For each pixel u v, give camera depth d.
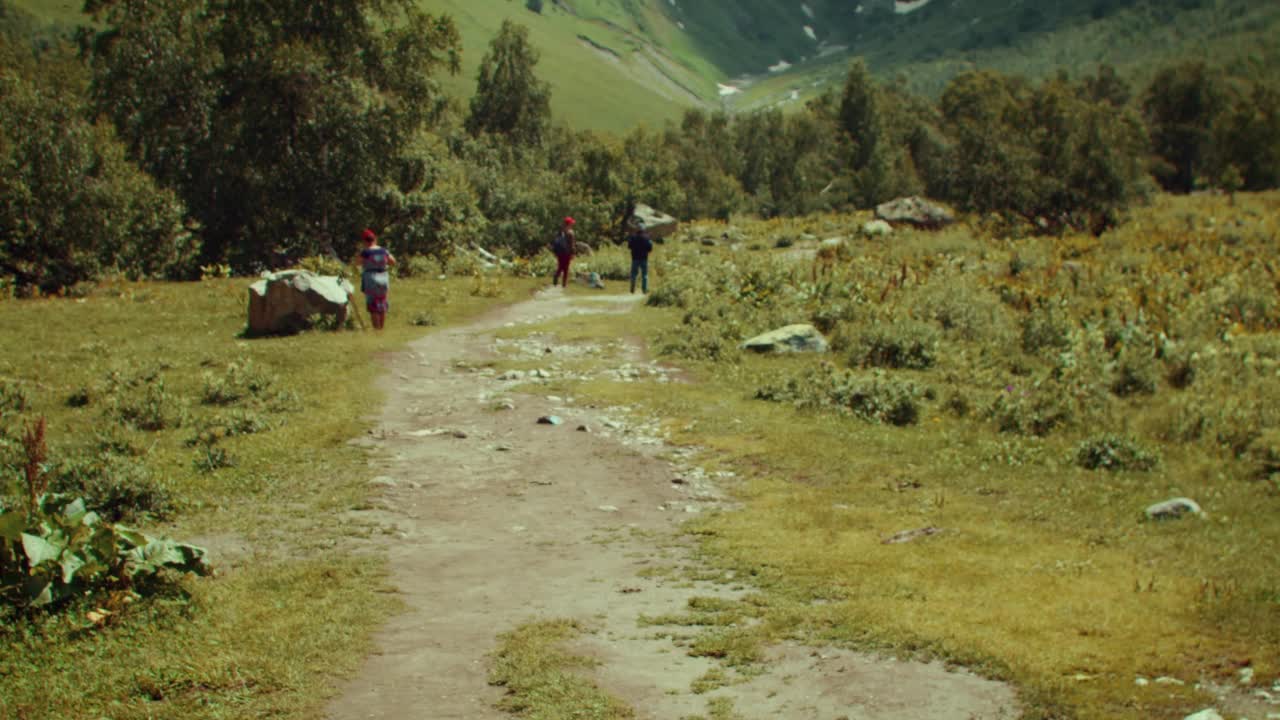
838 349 18.98
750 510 9.45
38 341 18.17
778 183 112.94
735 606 6.59
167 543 7.21
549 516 9.43
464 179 46.94
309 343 18.86
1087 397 14.06
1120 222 52.34
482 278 29.44
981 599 6.46
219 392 14.25
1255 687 4.85
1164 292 25.72
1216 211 64.31
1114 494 9.79
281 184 39.19
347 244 41.03
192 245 36.59
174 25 39.97
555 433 12.91
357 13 41.09
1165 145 118.44
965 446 11.95
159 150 39.97
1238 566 7.14
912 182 105.06
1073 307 24.98
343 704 5.07
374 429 13.04
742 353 18.52
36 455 7.13
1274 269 30.98
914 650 5.61
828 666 5.44
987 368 17.62
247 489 10.13
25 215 29.86
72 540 6.68
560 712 4.88
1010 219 52.81
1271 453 11.42
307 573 7.39
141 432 12.39
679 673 5.45
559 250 31.73
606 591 7.11
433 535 8.80
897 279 26.52
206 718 4.87
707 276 29.12
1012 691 4.98
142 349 17.69
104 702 5.05
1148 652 5.38
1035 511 9.12
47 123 30.89
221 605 6.63
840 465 11.10
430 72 43.72
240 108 39.19
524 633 6.09
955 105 146.12
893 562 7.48
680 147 122.38
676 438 12.50
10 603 6.30
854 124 120.75
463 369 17.67
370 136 39.81
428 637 6.11
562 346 19.89
